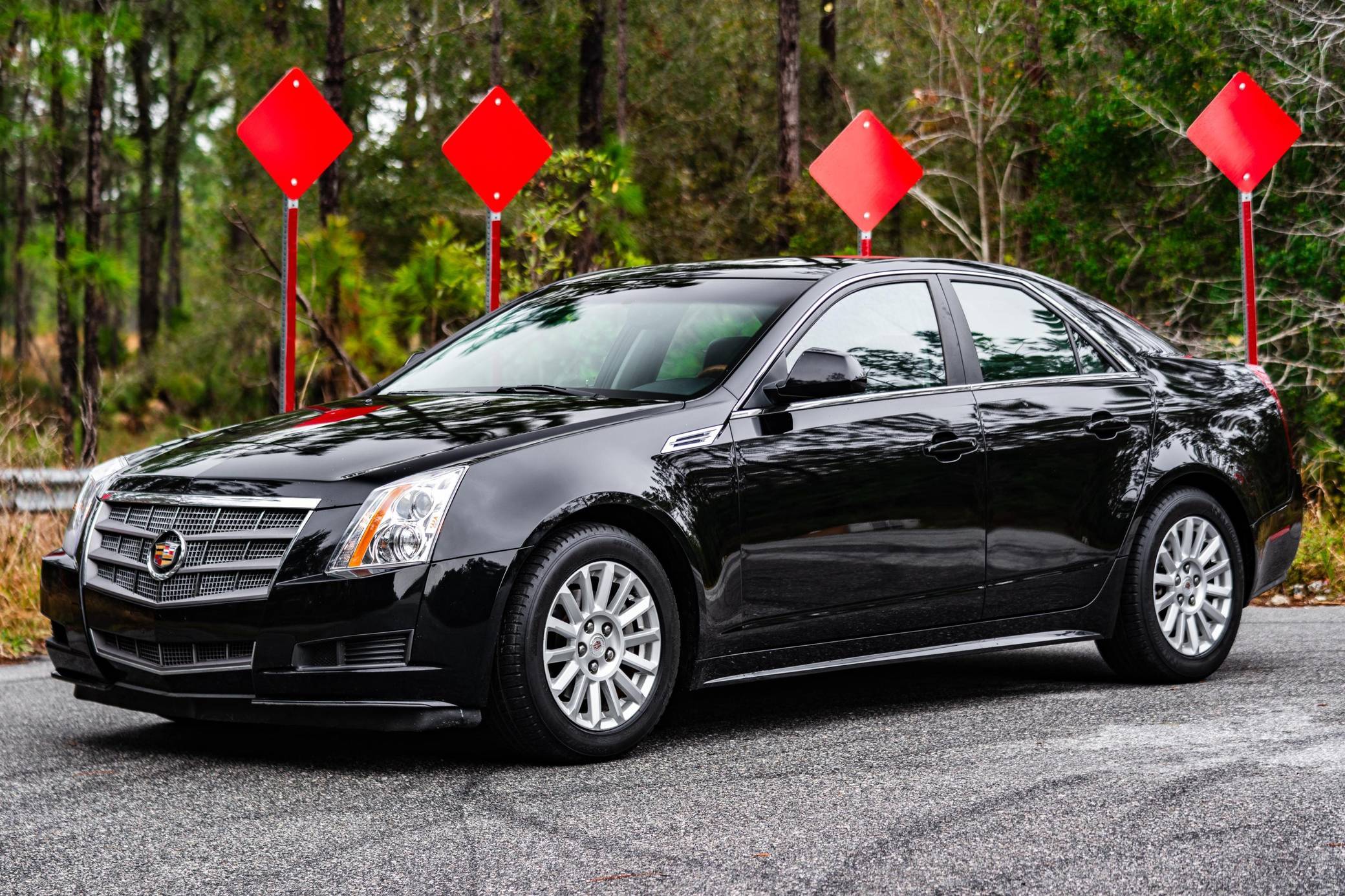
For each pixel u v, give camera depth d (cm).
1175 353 714
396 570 471
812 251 2602
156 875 375
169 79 3438
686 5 3484
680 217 3094
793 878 363
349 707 475
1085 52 1956
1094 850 382
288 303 889
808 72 3509
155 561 498
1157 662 657
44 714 614
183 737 561
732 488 534
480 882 365
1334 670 679
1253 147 1022
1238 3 1748
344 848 398
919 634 590
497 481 488
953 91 2514
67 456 1223
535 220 1580
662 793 458
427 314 1414
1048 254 2081
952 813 423
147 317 3962
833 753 514
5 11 2083
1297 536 725
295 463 498
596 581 508
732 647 538
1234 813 416
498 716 489
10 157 3384
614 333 605
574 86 3114
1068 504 630
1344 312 1598
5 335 4631
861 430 570
